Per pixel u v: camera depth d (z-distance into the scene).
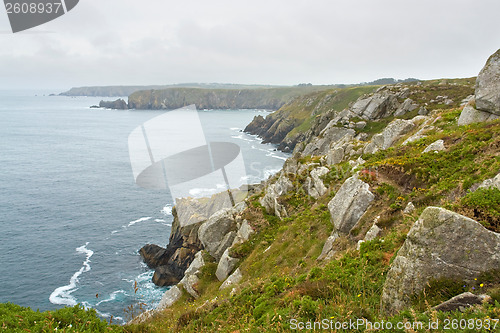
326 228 15.11
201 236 21.48
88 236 46.34
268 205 22.53
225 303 10.45
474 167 11.40
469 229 5.79
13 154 99.75
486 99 17.53
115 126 166.88
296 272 12.15
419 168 13.00
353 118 62.38
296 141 107.94
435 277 5.78
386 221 10.95
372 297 6.81
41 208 56.34
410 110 59.06
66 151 105.75
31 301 32.06
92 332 7.91
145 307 27.02
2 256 40.34
